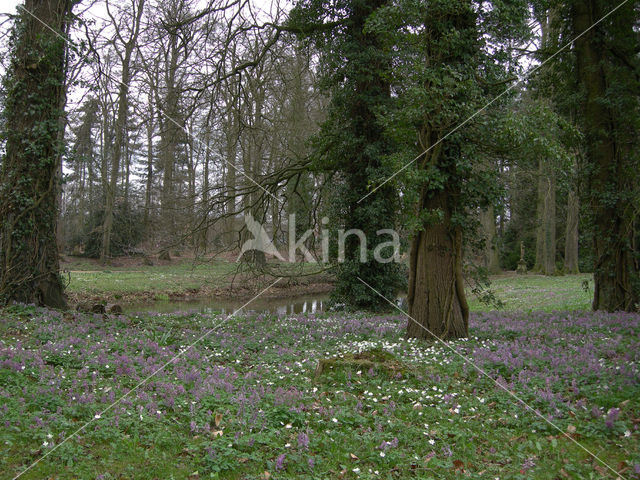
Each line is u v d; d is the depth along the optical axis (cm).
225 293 2350
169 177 2291
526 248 3991
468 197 924
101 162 2423
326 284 2678
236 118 1639
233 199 1731
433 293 931
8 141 1148
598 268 1259
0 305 1077
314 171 1683
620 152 1240
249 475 397
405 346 860
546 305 1702
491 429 503
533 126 819
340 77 1612
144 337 912
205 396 560
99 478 380
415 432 485
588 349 745
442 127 874
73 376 618
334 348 867
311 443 452
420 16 873
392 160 903
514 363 685
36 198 1145
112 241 3117
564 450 450
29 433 441
